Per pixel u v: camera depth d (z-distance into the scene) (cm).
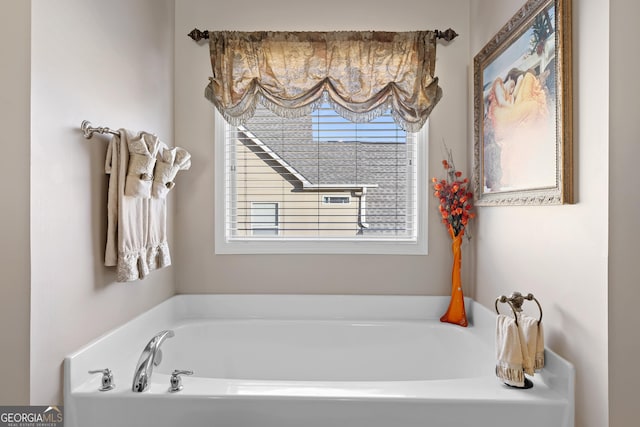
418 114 211
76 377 133
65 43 131
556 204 130
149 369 136
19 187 115
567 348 131
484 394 131
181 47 225
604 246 114
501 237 181
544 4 138
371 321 218
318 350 215
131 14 175
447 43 221
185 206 226
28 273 115
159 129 205
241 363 214
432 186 222
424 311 223
